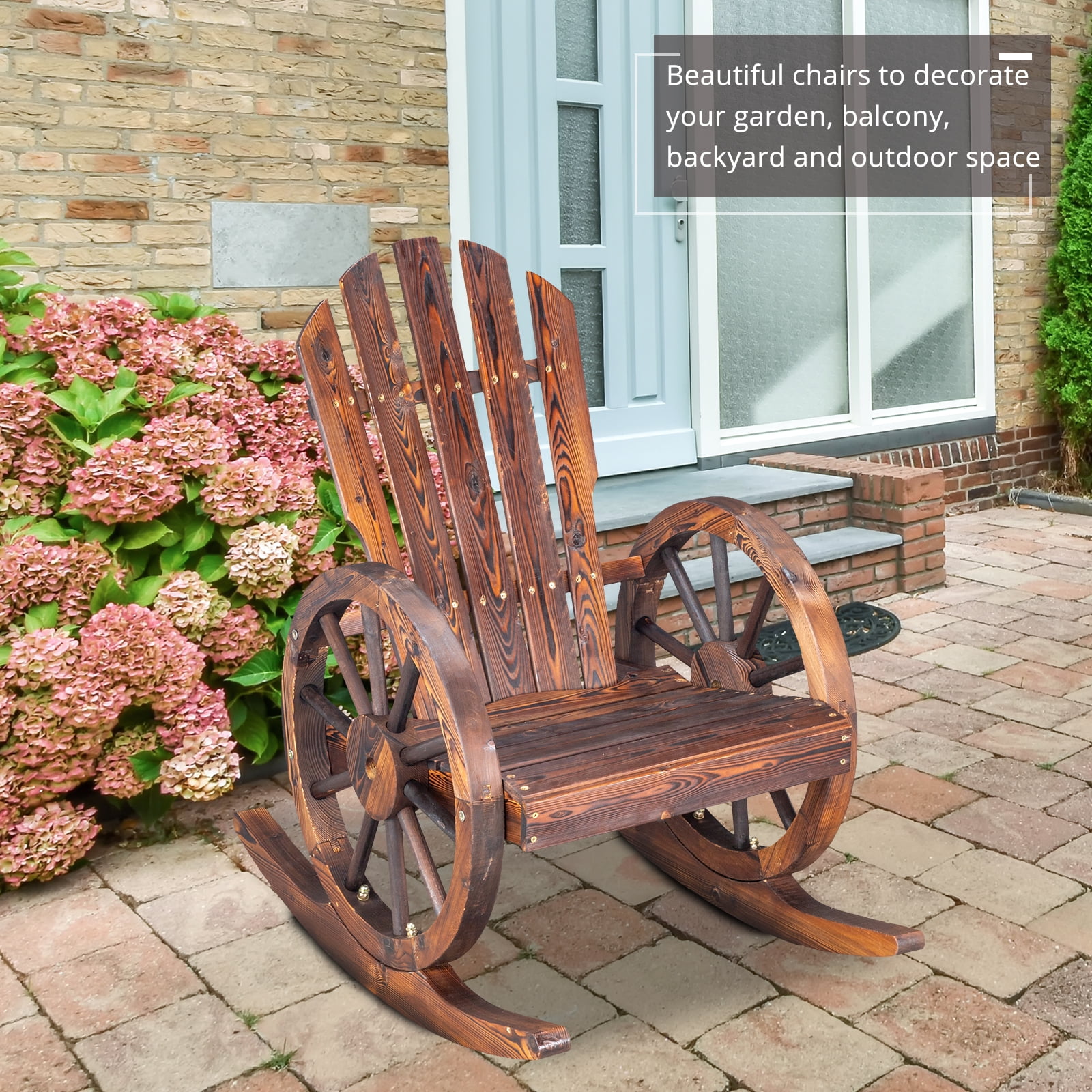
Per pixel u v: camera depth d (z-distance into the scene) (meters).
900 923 2.28
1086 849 2.57
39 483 2.72
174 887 2.54
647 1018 2.01
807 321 5.63
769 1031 1.96
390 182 4.04
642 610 2.63
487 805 1.73
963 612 4.45
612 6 4.74
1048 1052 1.88
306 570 2.99
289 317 3.88
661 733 1.97
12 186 3.37
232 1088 1.86
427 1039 1.98
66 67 3.42
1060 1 6.39
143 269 3.60
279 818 2.86
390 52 3.97
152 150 3.57
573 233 4.79
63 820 2.50
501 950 2.25
